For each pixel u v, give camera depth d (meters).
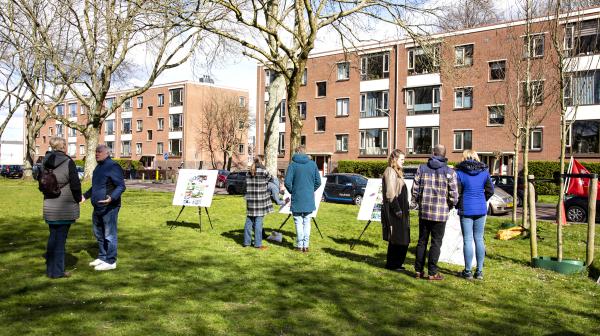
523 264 8.09
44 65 24.33
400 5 15.80
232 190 30.30
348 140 41.88
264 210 8.95
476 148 34.44
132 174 57.19
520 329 4.84
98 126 25.28
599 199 15.55
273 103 17.98
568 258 8.53
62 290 5.75
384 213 7.12
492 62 32.91
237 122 57.88
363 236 10.65
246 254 8.28
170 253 8.20
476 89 33.97
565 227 13.00
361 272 7.12
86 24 21.33
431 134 37.16
